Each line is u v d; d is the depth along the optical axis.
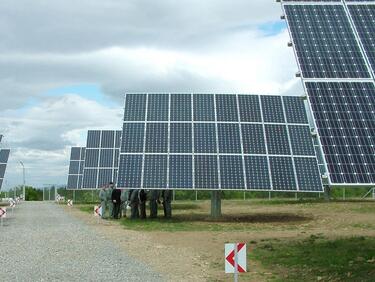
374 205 35.06
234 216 31.50
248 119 29.48
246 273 14.04
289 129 29.19
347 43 22.64
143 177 27.11
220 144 28.27
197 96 30.73
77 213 41.59
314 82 20.89
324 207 35.47
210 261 16.03
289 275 13.56
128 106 30.28
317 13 24.03
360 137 19.14
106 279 12.88
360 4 24.41
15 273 13.69
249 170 27.20
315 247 17.78
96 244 20.02
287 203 43.00
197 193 64.25
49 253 17.50
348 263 14.41
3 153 50.88
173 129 29.02
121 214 36.44
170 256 16.98
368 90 20.69
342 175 18.09
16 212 43.28
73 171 61.19
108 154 55.25
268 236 21.77
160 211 39.12
